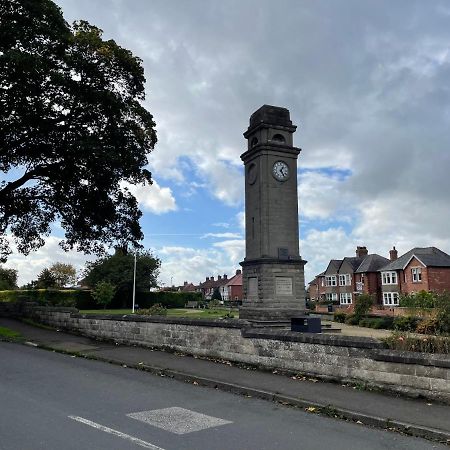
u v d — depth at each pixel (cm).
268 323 2717
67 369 1081
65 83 2066
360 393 866
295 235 2892
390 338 1000
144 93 2500
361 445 607
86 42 2192
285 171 2925
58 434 601
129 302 7012
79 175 2356
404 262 6266
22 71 1911
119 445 566
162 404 783
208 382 967
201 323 1255
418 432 664
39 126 2175
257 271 2839
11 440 575
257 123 2970
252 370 1080
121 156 2275
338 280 7831
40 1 2064
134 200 2609
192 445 579
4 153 2298
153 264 6994
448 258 6094
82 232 2641
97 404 764
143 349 1383
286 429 664
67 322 1786
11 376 982
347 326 3641
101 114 2305
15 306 2153
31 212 2652
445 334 1088
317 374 981
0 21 2008
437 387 810
